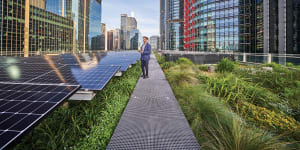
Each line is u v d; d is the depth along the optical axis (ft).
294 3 61.26
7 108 5.07
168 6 266.57
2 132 3.75
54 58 27.20
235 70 25.67
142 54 20.86
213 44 124.06
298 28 60.29
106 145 6.13
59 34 220.64
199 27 139.44
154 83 17.62
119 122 7.77
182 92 12.79
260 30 86.17
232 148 5.75
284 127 7.80
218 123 7.37
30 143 5.87
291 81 15.83
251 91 13.12
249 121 8.66
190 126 7.76
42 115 4.60
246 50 100.99
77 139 6.13
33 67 14.33
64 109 8.91
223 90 13.79
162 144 5.91
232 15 109.60
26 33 160.15
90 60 23.71
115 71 11.55
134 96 12.39
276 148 5.74
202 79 19.02
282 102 11.41
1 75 10.57
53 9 264.72
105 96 11.48
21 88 7.02
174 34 253.03
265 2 79.51
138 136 6.47
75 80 9.42
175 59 47.67
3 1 133.39
